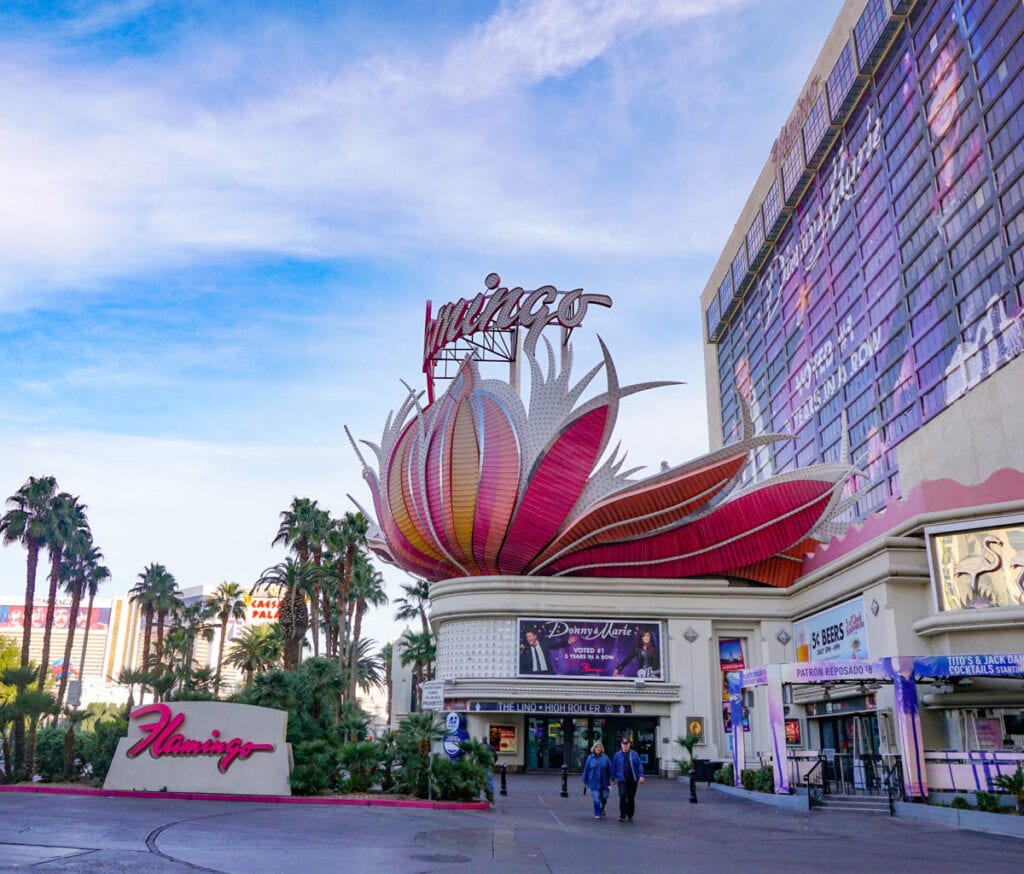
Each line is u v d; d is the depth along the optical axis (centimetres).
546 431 4262
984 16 7581
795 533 4134
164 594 7988
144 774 2170
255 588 5719
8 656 6706
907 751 2281
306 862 1120
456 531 4294
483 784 2203
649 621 4103
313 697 3491
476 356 5378
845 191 10125
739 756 2864
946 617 2762
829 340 10394
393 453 4716
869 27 9331
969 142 7781
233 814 1708
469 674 4103
